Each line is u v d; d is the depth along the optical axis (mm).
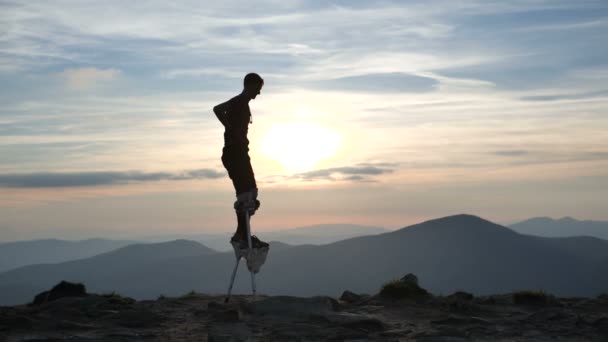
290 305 7160
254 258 7734
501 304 8039
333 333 6160
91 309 7477
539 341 5910
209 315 7059
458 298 8141
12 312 7504
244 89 7898
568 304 8031
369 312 7469
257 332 6312
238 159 7773
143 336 6137
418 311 7531
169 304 7879
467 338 6023
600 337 6062
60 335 6273
